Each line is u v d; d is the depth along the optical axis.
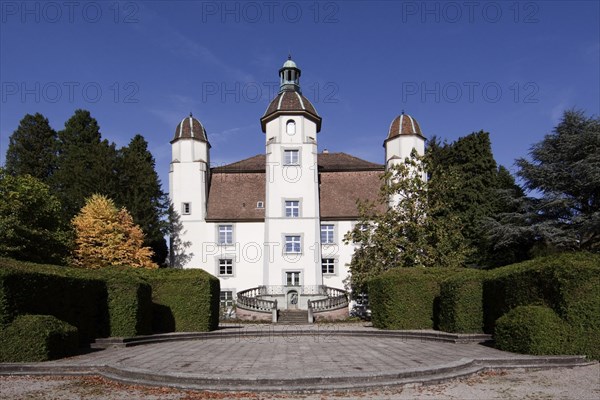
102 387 11.47
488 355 14.28
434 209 32.03
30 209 30.09
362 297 36.47
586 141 37.34
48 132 57.34
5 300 14.29
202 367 13.11
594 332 13.70
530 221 38.44
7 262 17.09
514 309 15.48
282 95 45.41
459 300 20.28
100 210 36.69
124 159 43.12
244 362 14.13
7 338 13.96
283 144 43.78
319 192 45.62
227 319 36.56
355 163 48.66
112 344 18.78
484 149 47.41
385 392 10.82
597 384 11.15
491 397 10.20
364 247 34.16
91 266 35.03
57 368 13.11
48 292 16.48
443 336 20.06
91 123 57.59
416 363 13.32
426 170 33.19
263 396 10.55
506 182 47.38
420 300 24.45
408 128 44.56
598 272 13.94
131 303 20.25
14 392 10.98
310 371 12.12
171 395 10.63
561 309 14.39
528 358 13.30
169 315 25.16
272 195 43.09
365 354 15.87
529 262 17.97
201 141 44.91
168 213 43.75
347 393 10.75
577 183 36.66
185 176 44.16
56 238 30.83
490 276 19.58
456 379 11.89
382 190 33.53
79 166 43.66
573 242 36.00
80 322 18.41
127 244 36.72
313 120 44.88
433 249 31.03
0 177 30.95
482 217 42.97
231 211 44.12
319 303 37.19
